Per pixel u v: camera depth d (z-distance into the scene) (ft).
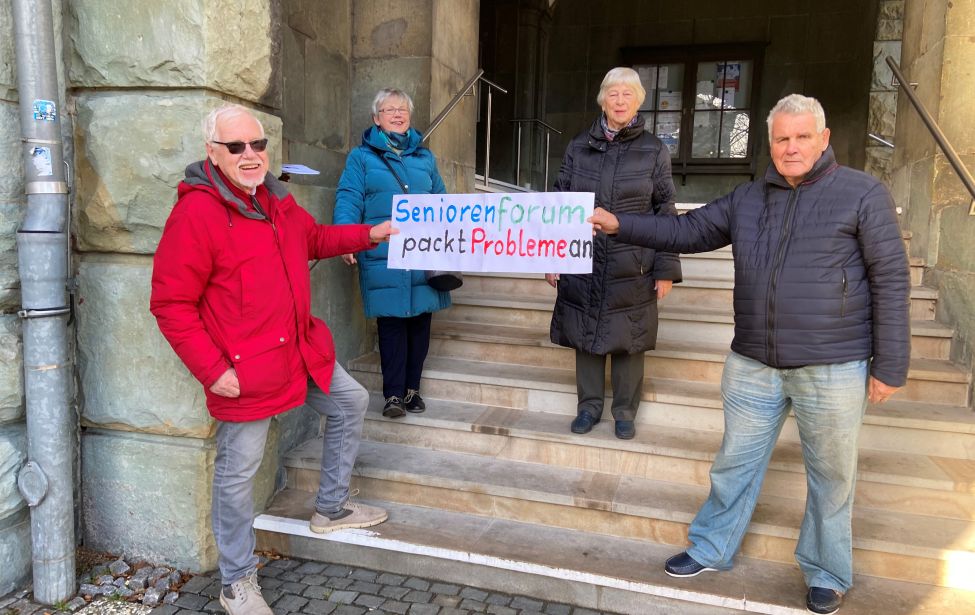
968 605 7.73
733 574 8.34
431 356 13.25
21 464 8.54
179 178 8.60
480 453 10.86
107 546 9.60
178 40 8.40
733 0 28.71
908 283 6.73
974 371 10.37
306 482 10.64
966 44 12.16
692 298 13.47
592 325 9.70
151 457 9.21
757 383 7.57
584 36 30.27
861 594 7.95
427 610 8.36
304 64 11.93
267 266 7.34
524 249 8.91
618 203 9.39
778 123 6.93
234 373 7.21
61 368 8.36
